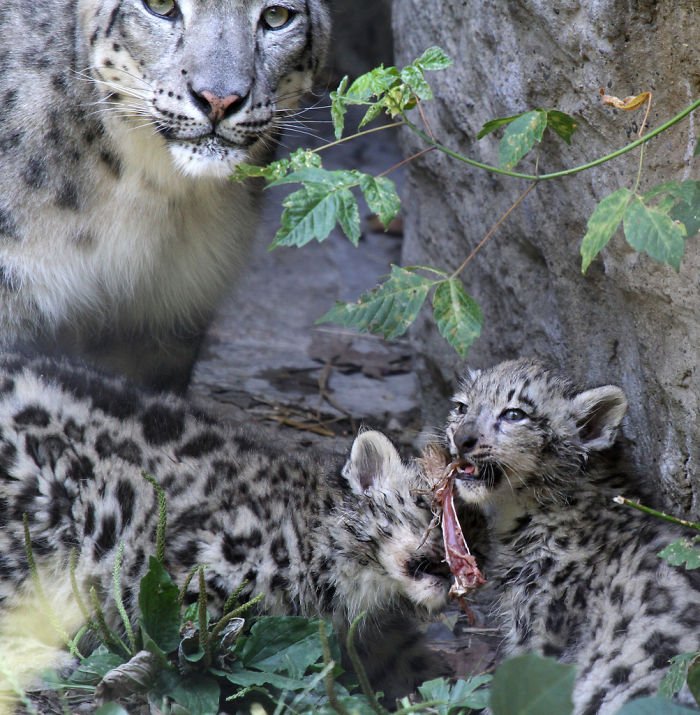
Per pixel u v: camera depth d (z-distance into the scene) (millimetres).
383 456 10156
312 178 8742
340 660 9422
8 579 9602
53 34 11484
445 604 9961
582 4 9531
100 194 11594
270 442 11141
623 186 9523
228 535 9781
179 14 10820
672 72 8898
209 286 12789
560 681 6988
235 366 16250
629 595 9078
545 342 11680
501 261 12250
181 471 10016
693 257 8961
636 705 7316
